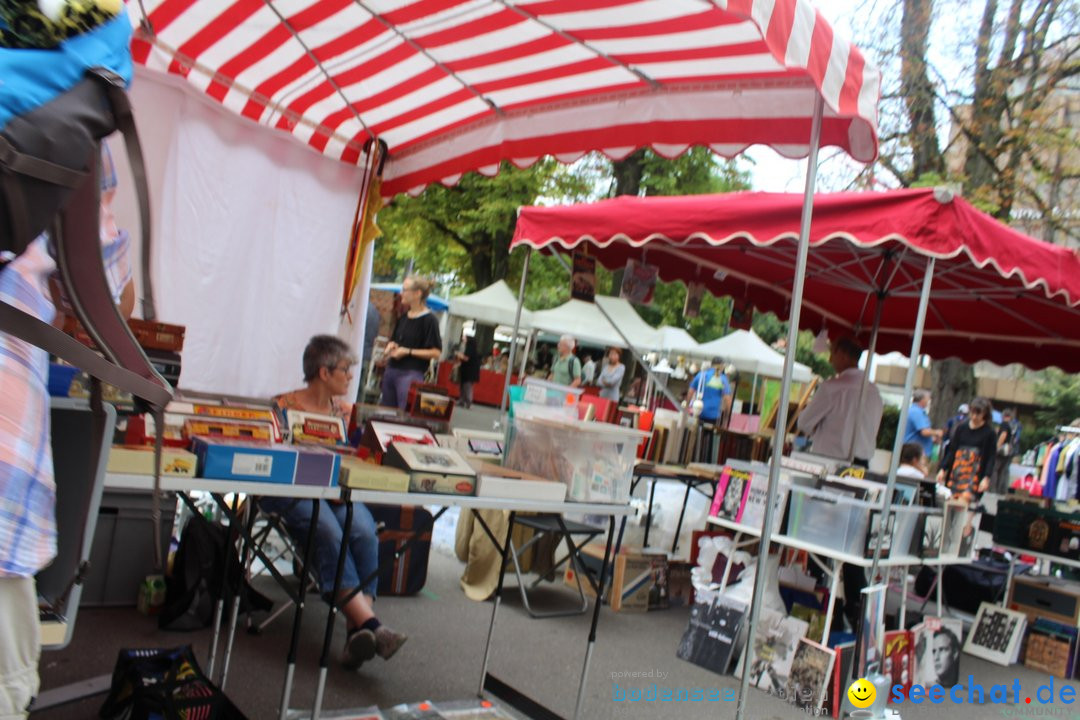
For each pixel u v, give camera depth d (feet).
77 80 3.69
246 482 7.03
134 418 6.78
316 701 7.93
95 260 4.22
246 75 13.89
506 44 10.93
